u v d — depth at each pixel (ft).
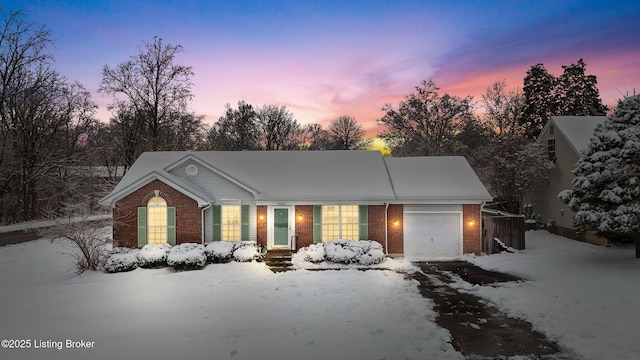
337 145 189.98
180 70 115.34
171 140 121.90
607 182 53.62
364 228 63.93
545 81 135.54
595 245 71.31
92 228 54.75
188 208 61.52
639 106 55.06
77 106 120.98
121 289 43.27
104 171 115.55
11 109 110.01
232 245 58.75
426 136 144.97
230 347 28.58
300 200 62.95
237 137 168.96
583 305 36.88
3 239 82.64
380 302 39.55
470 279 49.98
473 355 28.43
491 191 107.45
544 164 87.66
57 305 37.55
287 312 36.35
